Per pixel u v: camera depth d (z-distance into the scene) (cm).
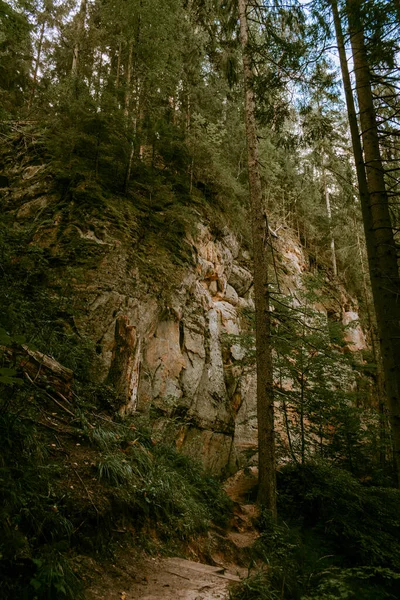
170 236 1266
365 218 546
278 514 827
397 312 502
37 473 410
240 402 1310
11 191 1195
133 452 605
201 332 1221
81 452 524
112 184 1239
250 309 1514
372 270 527
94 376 790
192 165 1516
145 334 1030
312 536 747
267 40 840
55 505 389
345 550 736
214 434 1133
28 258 884
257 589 397
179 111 1775
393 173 720
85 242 1043
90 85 1309
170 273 1170
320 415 1037
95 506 433
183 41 1642
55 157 1236
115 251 1061
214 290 1438
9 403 490
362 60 572
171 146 1409
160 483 578
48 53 1970
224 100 1984
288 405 1123
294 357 1055
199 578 429
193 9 1227
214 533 608
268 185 2034
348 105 586
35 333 702
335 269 2445
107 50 1772
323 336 1109
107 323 942
